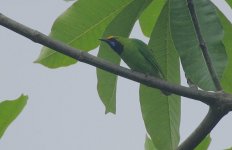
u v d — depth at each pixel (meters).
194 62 7.97
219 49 7.97
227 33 9.03
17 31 7.44
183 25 8.13
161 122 9.25
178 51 8.03
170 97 9.22
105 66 7.66
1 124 6.17
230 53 9.11
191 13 7.86
